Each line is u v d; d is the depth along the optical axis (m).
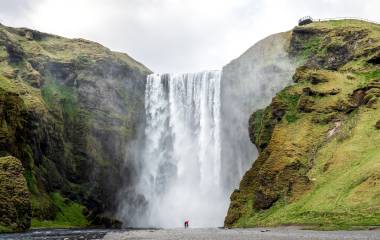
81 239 65.69
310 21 162.88
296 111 101.69
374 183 66.75
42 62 183.25
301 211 74.31
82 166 166.12
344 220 63.62
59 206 147.12
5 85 153.25
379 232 53.91
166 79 186.38
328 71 111.00
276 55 154.25
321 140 91.75
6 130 130.25
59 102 172.12
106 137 174.62
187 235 67.75
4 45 174.88
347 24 147.50
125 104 185.00
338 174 78.69
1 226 94.94
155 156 180.12
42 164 151.62
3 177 102.81
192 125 174.88
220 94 168.62
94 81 183.25
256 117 124.94
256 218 85.44
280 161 90.38
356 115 91.25
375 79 96.62
